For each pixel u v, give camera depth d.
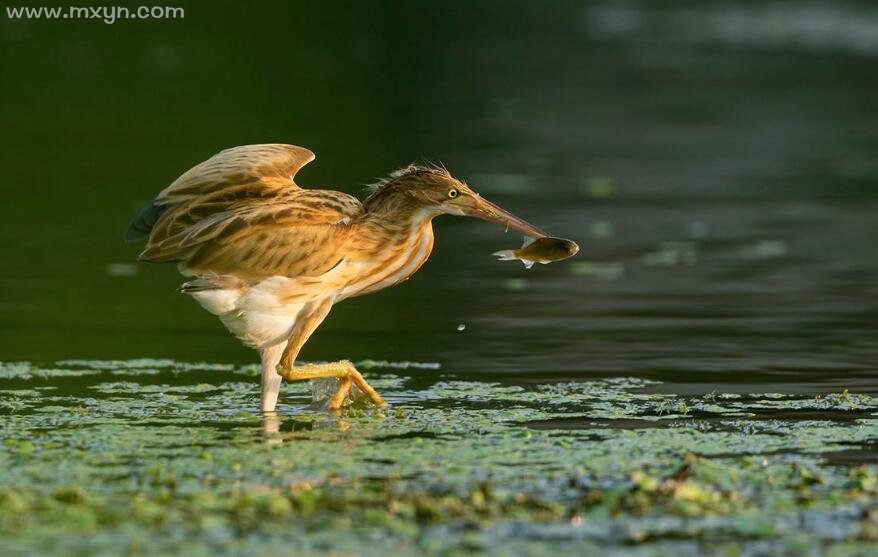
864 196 24.75
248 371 14.17
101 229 21.38
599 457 10.63
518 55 41.16
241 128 29.47
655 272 19.23
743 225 22.36
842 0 53.16
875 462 10.53
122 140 28.23
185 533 8.68
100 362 14.41
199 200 12.75
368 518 8.94
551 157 27.94
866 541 8.70
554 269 19.48
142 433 11.36
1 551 8.30
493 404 12.66
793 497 9.56
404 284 18.69
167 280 18.67
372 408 12.53
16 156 26.53
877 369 14.08
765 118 32.78
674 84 36.88
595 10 51.50
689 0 53.22
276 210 12.30
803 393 13.07
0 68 36.62
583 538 8.72
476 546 8.55
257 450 10.77
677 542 8.66
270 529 8.78
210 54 39.75
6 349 14.88
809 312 16.83
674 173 26.78
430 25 46.09
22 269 18.86
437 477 10.03
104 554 8.29
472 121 31.61
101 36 42.09
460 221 23.30
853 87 36.69
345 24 45.22
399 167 25.39
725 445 11.04
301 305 12.49
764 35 45.84
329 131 29.45
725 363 14.38
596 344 15.31
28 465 10.22
